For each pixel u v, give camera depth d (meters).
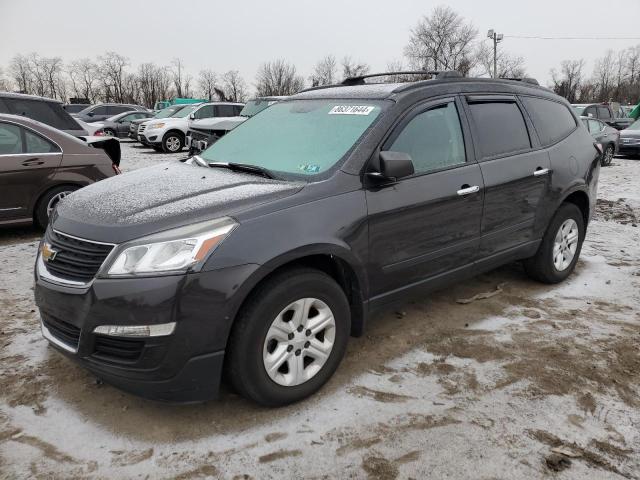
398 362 3.37
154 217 2.65
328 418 2.79
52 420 2.76
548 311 4.17
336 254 2.92
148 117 24.42
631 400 2.97
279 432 2.68
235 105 19.42
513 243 4.15
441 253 3.56
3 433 2.65
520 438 2.64
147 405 2.90
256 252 2.60
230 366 2.67
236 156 3.68
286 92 61.66
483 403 2.93
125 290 2.45
